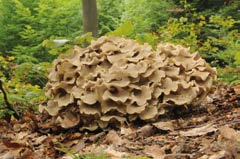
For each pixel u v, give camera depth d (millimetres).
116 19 11703
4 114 5156
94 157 2717
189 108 4301
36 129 4422
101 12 11734
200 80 4352
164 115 4188
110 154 3016
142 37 6027
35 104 5344
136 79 4078
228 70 6316
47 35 9836
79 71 4219
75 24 10484
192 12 10992
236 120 3617
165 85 4172
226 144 2725
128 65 4113
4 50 9961
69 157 3041
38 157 3500
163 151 3107
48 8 9836
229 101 4473
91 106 4102
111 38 4438
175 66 4344
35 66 5383
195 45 8016
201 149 2865
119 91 4035
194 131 3453
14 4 10234
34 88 5539
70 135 4090
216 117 3996
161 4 11141
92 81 4125
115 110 4074
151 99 4113
